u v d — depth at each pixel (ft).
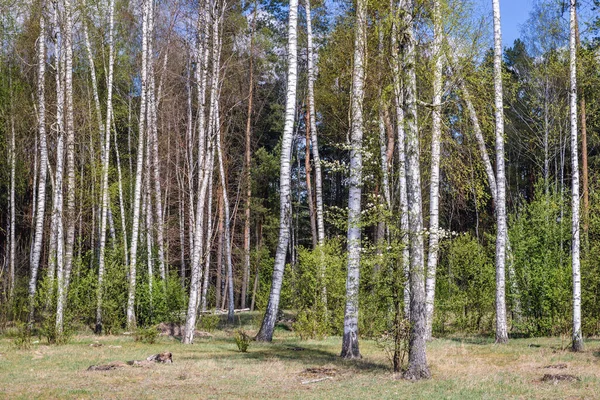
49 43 81.30
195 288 57.77
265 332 58.44
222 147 98.89
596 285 59.93
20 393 29.32
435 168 53.06
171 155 102.63
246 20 88.94
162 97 88.02
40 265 103.91
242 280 119.44
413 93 36.37
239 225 122.11
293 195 130.21
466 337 64.85
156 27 85.92
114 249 76.48
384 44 39.86
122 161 106.11
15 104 83.30
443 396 28.27
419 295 34.50
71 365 39.24
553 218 66.49
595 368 36.83
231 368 38.24
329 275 64.03
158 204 79.87
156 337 60.85
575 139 47.73
